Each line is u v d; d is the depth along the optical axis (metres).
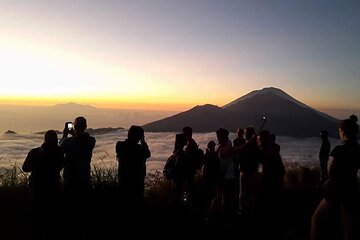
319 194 9.84
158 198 8.30
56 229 5.81
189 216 7.64
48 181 5.63
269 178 7.93
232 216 7.68
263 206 8.03
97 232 6.26
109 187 7.02
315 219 4.77
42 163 5.61
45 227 5.70
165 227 6.86
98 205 6.64
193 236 6.52
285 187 10.34
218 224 7.23
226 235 6.59
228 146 7.42
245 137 8.49
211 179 7.49
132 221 6.56
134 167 6.35
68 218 6.02
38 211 5.64
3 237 5.70
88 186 6.20
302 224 7.25
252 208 8.02
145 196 8.37
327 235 4.69
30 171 5.63
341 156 4.60
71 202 6.08
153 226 6.85
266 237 6.48
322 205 4.74
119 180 6.43
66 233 5.94
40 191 5.61
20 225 5.98
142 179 6.45
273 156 7.93
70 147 6.04
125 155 6.35
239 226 7.12
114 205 6.71
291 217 7.71
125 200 6.45
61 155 5.83
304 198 9.35
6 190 6.80
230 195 7.48
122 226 6.48
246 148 8.09
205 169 7.61
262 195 8.13
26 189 6.93
